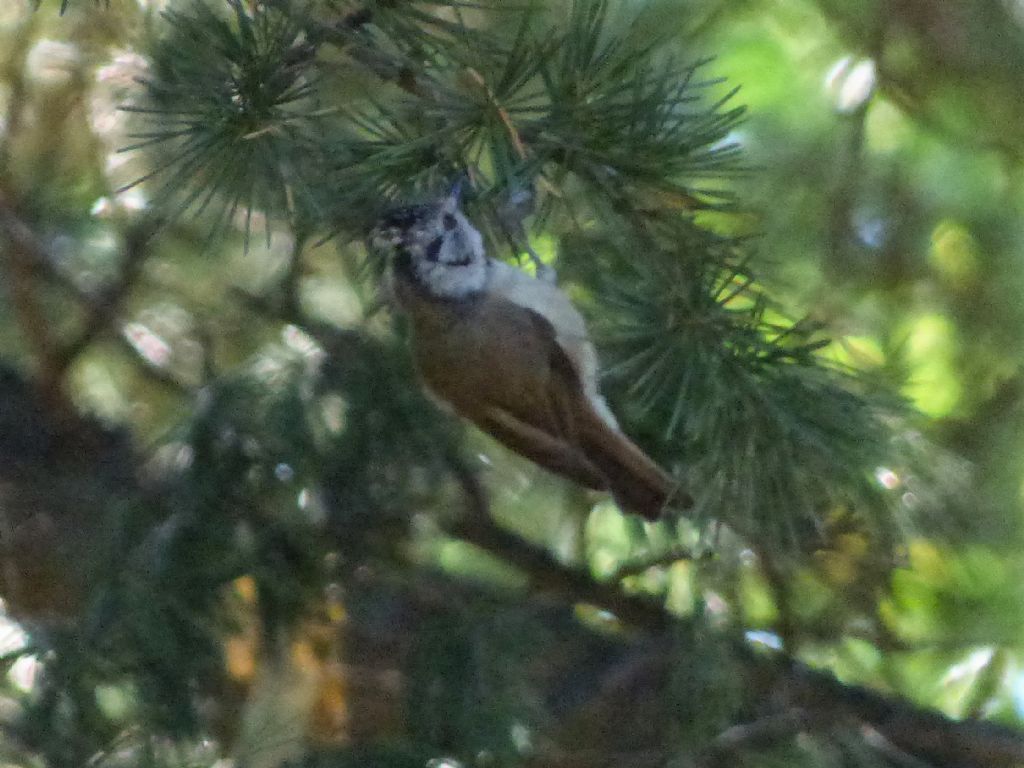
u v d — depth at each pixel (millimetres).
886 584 6973
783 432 4723
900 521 5801
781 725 6602
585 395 5996
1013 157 8195
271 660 6516
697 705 6328
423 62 4605
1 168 7227
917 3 7949
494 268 6242
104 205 7379
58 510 6938
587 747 6750
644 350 4734
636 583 7086
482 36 4613
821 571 6883
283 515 6262
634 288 4824
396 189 4988
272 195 4844
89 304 7461
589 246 5559
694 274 4684
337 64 4660
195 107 4676
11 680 5988
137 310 7637
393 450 6457
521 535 7055
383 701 6555
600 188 4660
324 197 4953
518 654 6289
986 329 8203
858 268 8102
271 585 6211
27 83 7047
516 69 4477
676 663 6422
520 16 5145
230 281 7465
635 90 4520
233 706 6277
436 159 4793
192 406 6605
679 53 6992
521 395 6109
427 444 6547
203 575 6047
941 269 8461
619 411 6277
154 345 7648
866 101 8016
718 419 4723
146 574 6000
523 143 4566
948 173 8188
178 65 4703
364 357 6574
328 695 6520
